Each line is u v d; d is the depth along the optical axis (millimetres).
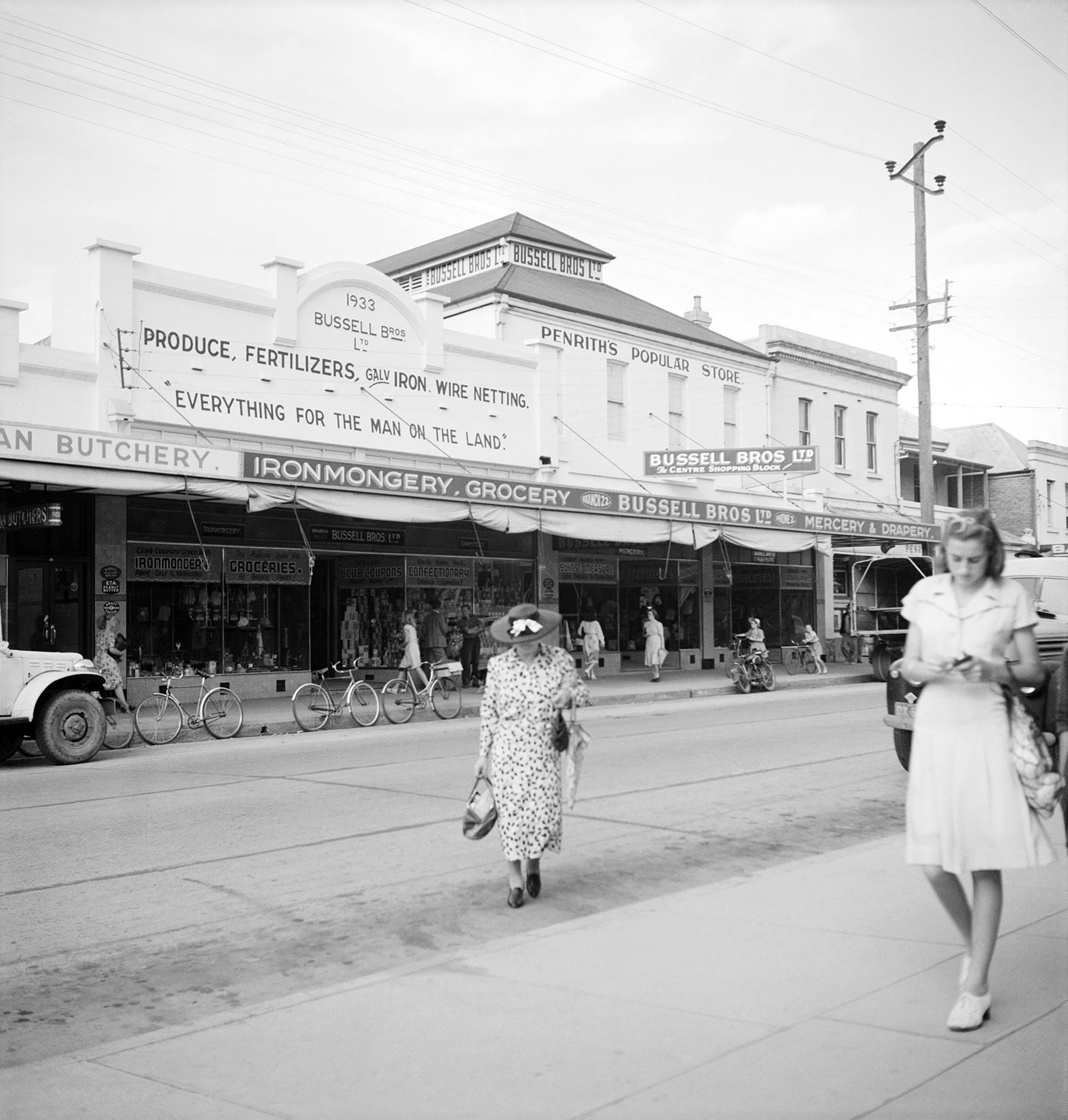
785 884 7211
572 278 33688
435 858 8422
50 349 18266
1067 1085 4043
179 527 20625
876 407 40125
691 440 32250
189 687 20578
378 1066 4449
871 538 31141
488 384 25531
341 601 24188
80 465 16203
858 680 29188
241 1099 4199
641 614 30016
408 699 19672
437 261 34344
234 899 7352
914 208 30500
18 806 10992
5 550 18266
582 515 23656
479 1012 5020
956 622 4711
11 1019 5352
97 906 7199
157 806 10789
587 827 9406
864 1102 3955
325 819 9984
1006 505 49781
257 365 21016
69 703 14492
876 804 10461
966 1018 4582
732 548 32125
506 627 7102
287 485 18484
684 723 18188
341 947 6363
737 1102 4000
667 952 5824
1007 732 4668
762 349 35750
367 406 22844
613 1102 4047
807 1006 4953
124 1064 4582
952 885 4871
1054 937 5883
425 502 20578
